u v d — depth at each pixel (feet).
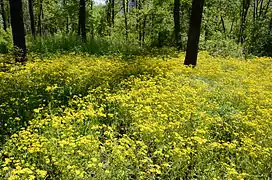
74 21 97.60
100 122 20.01
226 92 26.53
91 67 30.78
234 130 20.02
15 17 35.27
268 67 42.50
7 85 25.12
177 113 20.94
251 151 16.10
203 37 68.08
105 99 22.44
